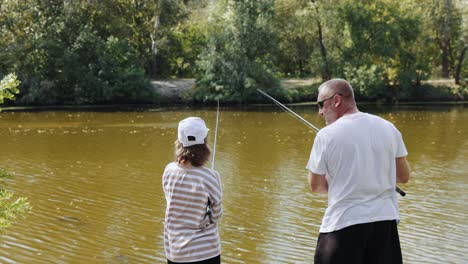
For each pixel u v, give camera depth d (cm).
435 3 3753
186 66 4012
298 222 1027
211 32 3256
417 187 1290
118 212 1069
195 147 356
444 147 1828
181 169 357
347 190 337
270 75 3247
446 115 2791
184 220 353
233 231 975
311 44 3869
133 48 3484
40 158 1585
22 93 3064
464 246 912
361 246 337
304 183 1318
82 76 3117
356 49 3509
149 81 3253
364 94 3456
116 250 880
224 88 3206
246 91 3198
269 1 3262
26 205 555
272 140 1944
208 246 352
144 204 1126
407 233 973
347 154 337
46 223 988
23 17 3125
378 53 3494
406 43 3572
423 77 3553
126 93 3180
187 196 353
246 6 3247
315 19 3491
